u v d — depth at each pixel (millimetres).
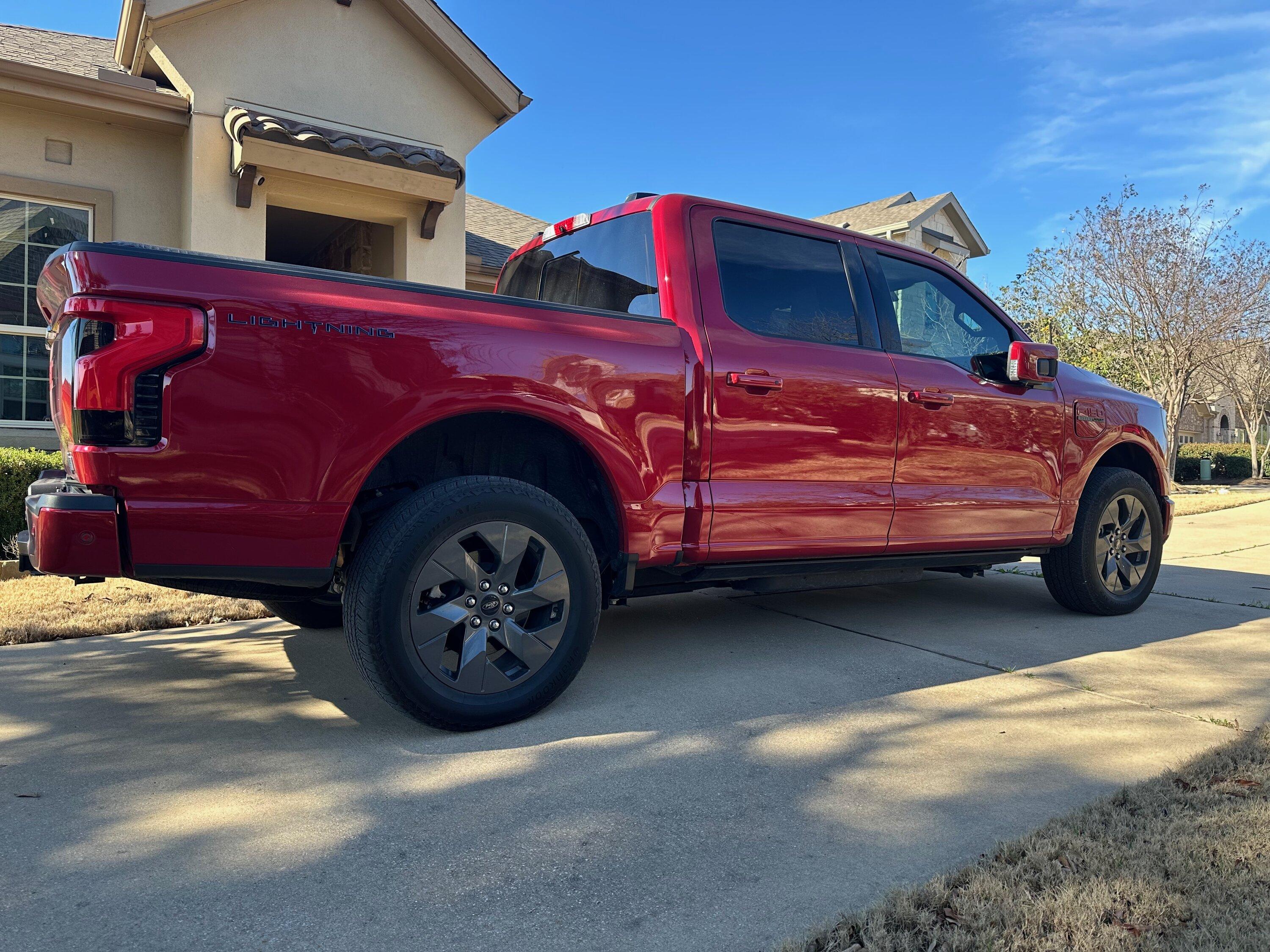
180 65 7602
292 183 8109
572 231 3881
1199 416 34750
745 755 2449
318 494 2350
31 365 7621
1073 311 20625
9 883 1712
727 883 1739
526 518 2639
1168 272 19203
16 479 5723
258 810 2064
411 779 2262
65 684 3156
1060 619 4461
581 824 2002
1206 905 1613
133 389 2146
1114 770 2357
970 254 21406
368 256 9898
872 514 3516
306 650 3682
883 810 2094
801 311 3521
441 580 2506
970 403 3863
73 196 7598
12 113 7344
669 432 2998
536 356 2703
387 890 1701
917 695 3053
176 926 1564
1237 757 2393
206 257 2273
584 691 3062
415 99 8969
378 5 8672
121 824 1980
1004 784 2254
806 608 4680
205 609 4379
